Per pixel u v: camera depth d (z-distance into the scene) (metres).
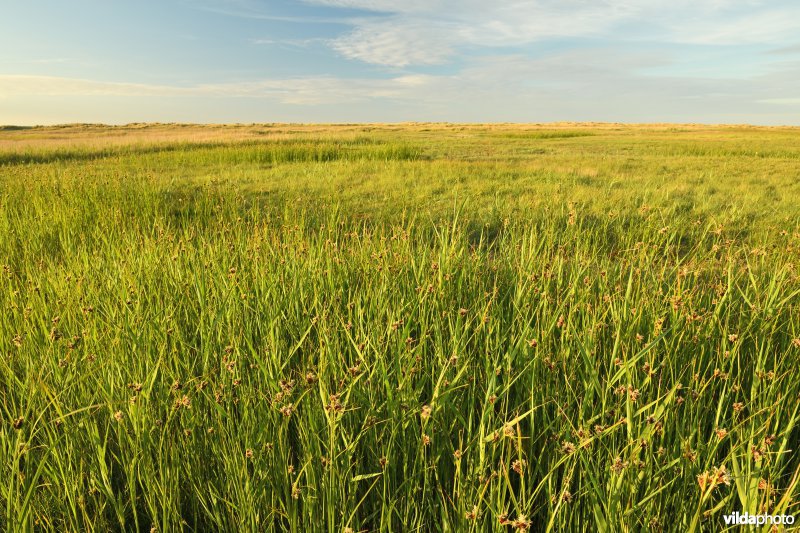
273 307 3.58
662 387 2.71
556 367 2.78
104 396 2.55
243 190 11.38
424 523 2.18
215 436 2.44
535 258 4.60
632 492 1.91
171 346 3.08
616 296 3.59
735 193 10.48
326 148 21.06
